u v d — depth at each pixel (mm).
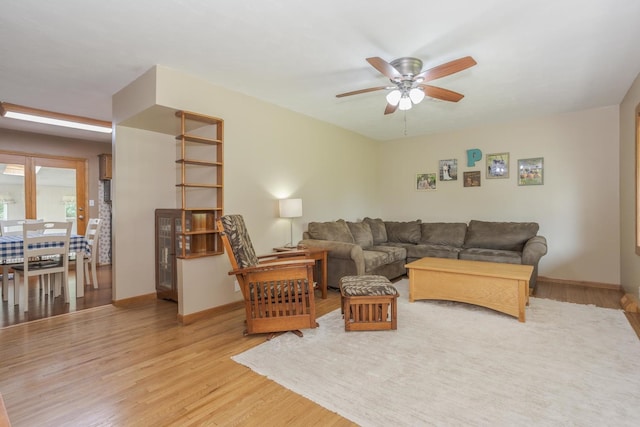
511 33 2488
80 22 2314
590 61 2975
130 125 3688
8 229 5352
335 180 5305
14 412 1773
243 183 3781
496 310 3268
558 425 1609
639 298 3232
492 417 1676
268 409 1782
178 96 3148
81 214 6156
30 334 2848
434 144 5832
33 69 3082
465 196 5508
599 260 4395
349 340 2660
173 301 3861
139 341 2693
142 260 3895
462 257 4633
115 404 1839
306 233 4559
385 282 3027
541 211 4820
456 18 2295
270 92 3742
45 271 3695
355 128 5484
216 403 1840
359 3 2123
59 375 2154
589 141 4449
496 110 4484
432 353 2404
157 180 4027
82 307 3631
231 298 3588
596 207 4414
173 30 2438
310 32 2477
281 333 2820
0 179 5336
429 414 1709
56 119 4559
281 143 4285
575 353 2375
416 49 2740
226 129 3586
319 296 4012
